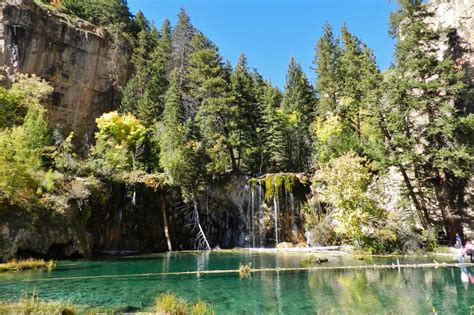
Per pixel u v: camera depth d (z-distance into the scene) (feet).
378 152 94.73
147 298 41.37
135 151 134.41
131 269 65.92
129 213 108.68
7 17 132.26
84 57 154.71
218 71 143.23
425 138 99.60
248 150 156.15
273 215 122.21
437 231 91.25
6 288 46.01
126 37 184.24
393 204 104.22
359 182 90.27
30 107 109.19
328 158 125.80
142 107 144.97
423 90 107.55
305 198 123.34
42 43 139.85
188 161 122.62
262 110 161.89
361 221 86.38
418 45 104.12
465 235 92.02
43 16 141.59
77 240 84.17
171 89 145.79
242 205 128.77
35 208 77.61
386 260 73.31
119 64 171.42
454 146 93.09
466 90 97.96
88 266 69.62
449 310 34.91
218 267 68.80
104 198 99.96
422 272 57.06
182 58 189.78
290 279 53.47
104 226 101.24
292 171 156.87
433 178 100.22
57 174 93.20
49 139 109.91
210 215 126.21
